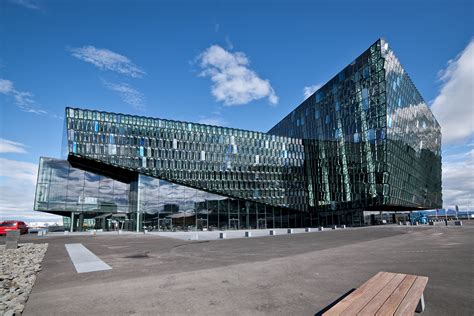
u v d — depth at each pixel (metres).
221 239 26.30
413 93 68.69
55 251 16.84
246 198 58.91
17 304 6.07
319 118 66.38
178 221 51.88
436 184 89.00
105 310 5.64
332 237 24.45
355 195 55.41
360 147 55.00
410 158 62.69
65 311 5.63
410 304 4.16
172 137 54.16
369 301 4.30
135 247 19.05
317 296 6.34
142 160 50.88
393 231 30.69
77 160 50.03
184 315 5.30
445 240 18.52
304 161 69.00
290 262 10.94
